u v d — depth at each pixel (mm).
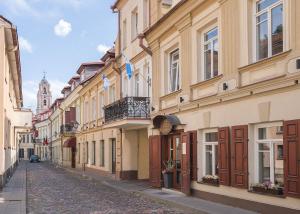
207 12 15555
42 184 26219
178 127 18000
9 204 15719
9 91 26000
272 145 11992
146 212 14047
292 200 10672
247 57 12914
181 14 17375
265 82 11781
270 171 12070
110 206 15641
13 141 34531
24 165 61062
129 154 26609
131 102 21500
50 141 77812
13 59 24641
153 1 21422
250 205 12570
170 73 19828
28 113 34969
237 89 13312
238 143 13164
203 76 16391
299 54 10523
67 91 57656
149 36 21188
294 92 10719
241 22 13273
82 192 21000
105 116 25688
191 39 16875
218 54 14836
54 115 70062
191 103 16625
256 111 12359
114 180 26766
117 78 28016
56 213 14047
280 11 11789
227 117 14016
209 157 15805
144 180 26016
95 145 36781
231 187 13664
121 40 27156
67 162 54156
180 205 14680
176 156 18922
